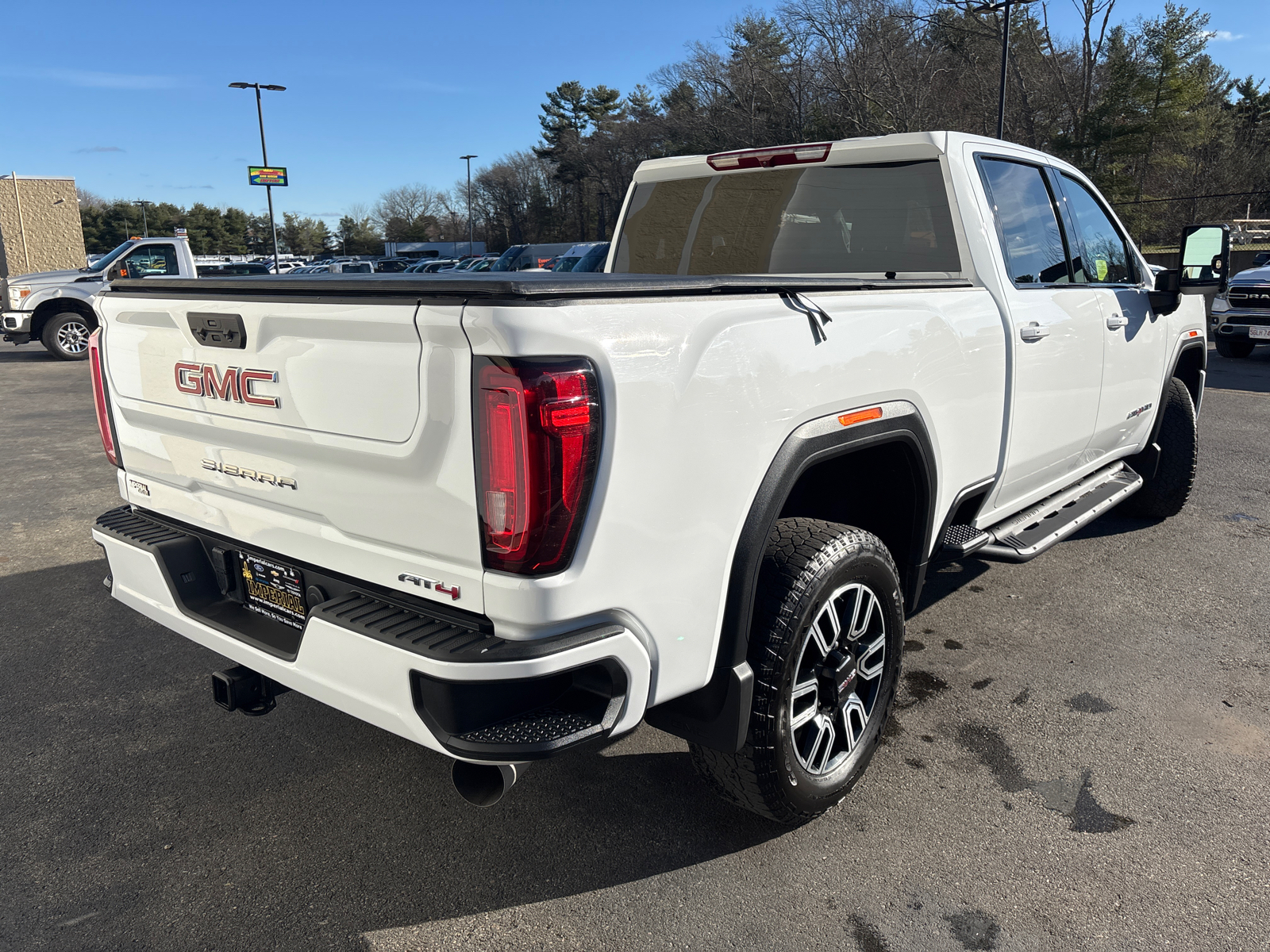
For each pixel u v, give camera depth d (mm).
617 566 1797
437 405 1714
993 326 3041
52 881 2320
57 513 5727
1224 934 2121
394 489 1840
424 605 1886
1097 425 4055
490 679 1688
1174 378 5059
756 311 2057
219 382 2174
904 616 2732
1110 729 3066
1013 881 2311
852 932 2135
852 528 2412
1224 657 3613
